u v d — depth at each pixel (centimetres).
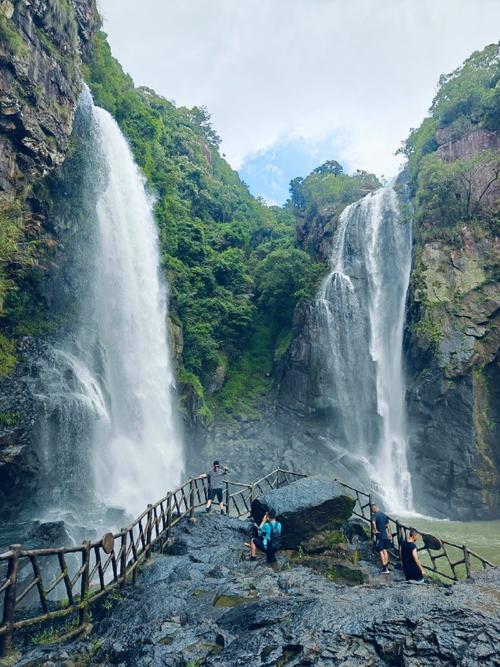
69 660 599
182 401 2992
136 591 850
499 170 2888
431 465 2552
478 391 2503
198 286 3716
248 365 3888
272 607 671
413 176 3825
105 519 1680
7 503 1425
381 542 1043
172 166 4131
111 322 2453
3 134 1689
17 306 1792
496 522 2250
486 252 2780
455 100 3656
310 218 4919
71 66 2066
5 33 1638
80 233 2247
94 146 2472
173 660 568
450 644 496
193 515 1320
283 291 4022
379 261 3644
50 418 1644
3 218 1684
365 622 563
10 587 597
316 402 3312
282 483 1688
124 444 2269
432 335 2677
